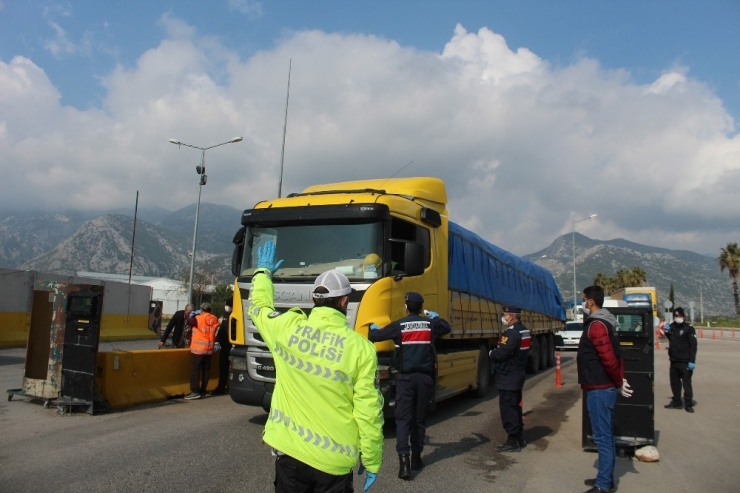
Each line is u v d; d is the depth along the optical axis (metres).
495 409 11.54
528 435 9.21
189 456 7.08
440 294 10.30
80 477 6.14
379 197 8.76
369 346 3.42
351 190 9.52
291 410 3.38
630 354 7.88
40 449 7.26
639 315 7.87
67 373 9.85
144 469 6.48
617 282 83.38
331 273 3.52
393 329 7.00
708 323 78.94
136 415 9.72
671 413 11.34
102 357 10.11
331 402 3.31
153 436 8.11
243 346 8.70
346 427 3.33
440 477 6.71
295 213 8.73
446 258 10.70
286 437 3.34
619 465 7.48
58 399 9.70
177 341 13.88
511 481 6.61
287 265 8.63
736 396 13.68
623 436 7.83
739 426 10.05
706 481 6.76
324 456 3.27
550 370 20.94
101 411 9.80
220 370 12.57
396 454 7.72
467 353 11.96
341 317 3.46
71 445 7.48
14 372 15.41
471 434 9.13
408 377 6.88
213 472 6.46
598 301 6.46
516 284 16.92
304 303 8.29
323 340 3.36
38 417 9.31
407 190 10.00
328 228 8.61
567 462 7.48
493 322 14.08
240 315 8.68
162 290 66.56
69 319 9.89
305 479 3.36
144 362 11.02
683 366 11.65
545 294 21.19
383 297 8.17
